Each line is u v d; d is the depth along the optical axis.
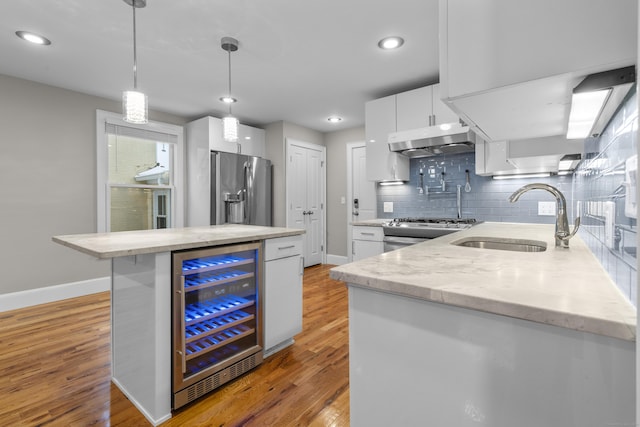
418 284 0.78
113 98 3.62
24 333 2.47
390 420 0.86
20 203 3.11
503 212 3.20
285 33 2.29
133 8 1.97
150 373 1.51
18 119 3.08
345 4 1.98
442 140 2.98
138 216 3.92
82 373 1.91
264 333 2.06
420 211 3.79
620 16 0.61
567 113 0.93
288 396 1.69
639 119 0.46
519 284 0.78
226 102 3.78
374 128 3.53
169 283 1.52
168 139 4.14
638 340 0.46
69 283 3.38
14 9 1.98
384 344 0.87
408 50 2.55
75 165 3.42
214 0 1.92
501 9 0.73
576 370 0.62
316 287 3.86
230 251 1.81
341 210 5.16
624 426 0.58
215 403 1.63
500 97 0.81
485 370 0.72
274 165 4.70
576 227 1.36
